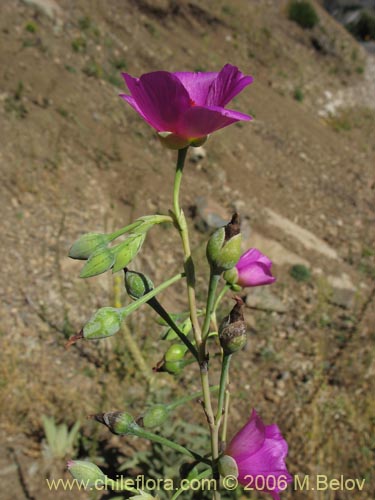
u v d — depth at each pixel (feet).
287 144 30.83
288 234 23.00
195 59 33.24
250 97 33.35
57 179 19.81
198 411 13.79
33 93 22.52
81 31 27.86
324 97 39.86
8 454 11.71
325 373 16.43
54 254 17.47
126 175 21.70
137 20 32.55
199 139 4.54
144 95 4.36
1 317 14.92
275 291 19.83
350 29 58.85
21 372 13.58
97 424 12.71
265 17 42.09
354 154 34.14
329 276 21.47
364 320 19.45
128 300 16.48
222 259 4.39
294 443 13.53
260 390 15.37
